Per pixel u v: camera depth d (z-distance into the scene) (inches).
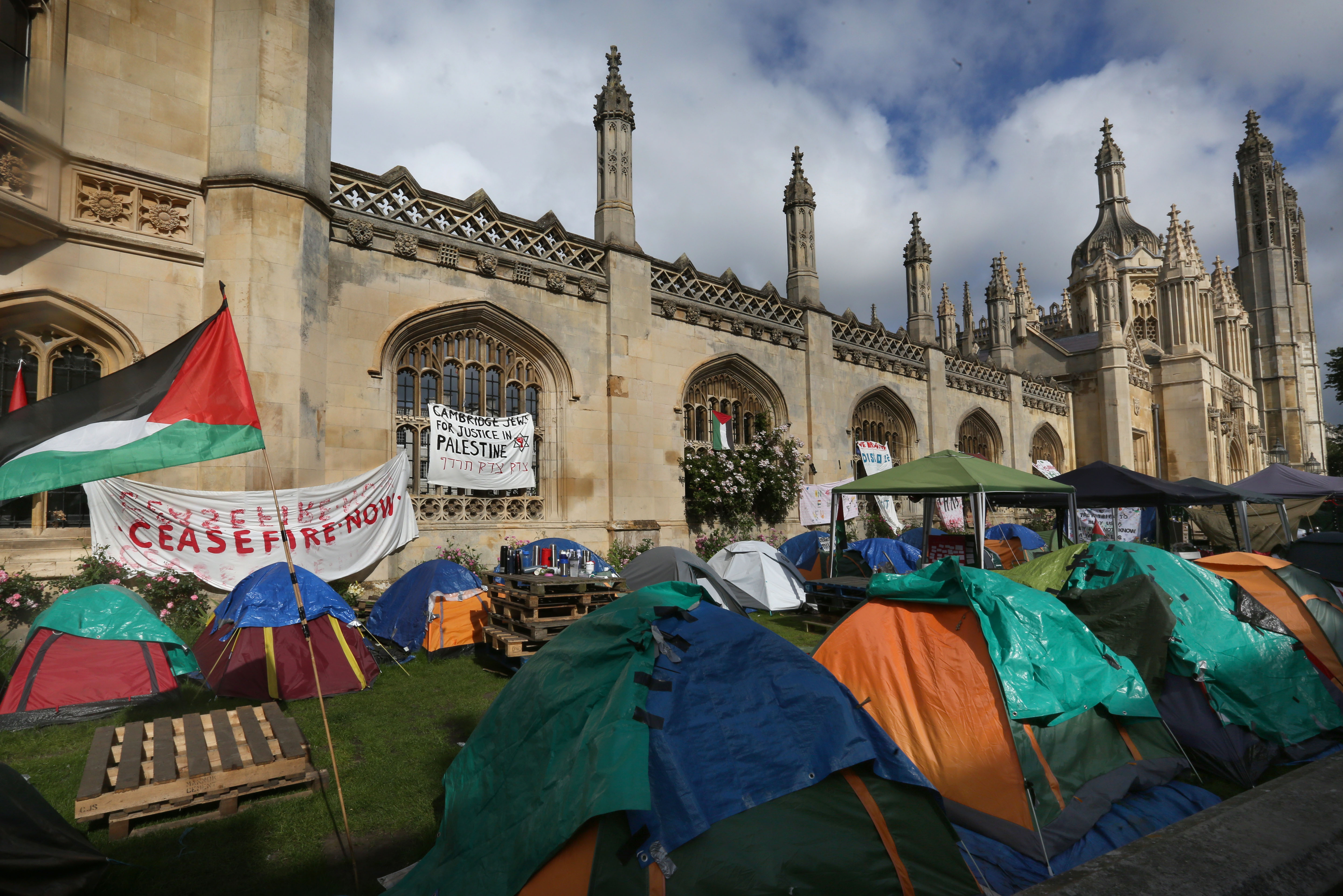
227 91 393.7
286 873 151.6
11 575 323.3
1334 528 864.3
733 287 693.3
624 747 122.3
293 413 388.5
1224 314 1857.8
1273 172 2383.1
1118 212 2009.1
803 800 123.0
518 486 508.4
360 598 404.5
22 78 338.3
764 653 143.9
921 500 944.3
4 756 209.8
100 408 188.1
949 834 130.9
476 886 125.3
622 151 605.6
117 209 366.3
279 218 391.2
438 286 477.4
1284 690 227.0
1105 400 1266.0
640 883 111.0
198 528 362.3
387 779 199.9
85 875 137.6
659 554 405.1
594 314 567.5
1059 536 616.4
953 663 190.4
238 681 258.8
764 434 698.2
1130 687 202.4
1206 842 86.7
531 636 310.3
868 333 846.5
